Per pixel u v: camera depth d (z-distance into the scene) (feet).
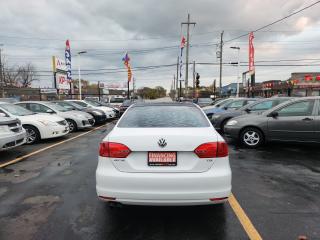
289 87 111.45
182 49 132.67
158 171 11.46
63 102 57.16
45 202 14.89
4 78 205.46
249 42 99.76
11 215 13.37
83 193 16.15
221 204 14.49
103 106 71.31
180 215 13.28
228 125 30.89
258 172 20.38
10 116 28.60
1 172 20.72
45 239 11.21
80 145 32.45
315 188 16.96
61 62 107.76
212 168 11.60
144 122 13.60
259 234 11.54
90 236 11.45
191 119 13.91
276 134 28.73
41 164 23.08
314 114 27.68
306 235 11.44
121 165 11.60
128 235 11.55
